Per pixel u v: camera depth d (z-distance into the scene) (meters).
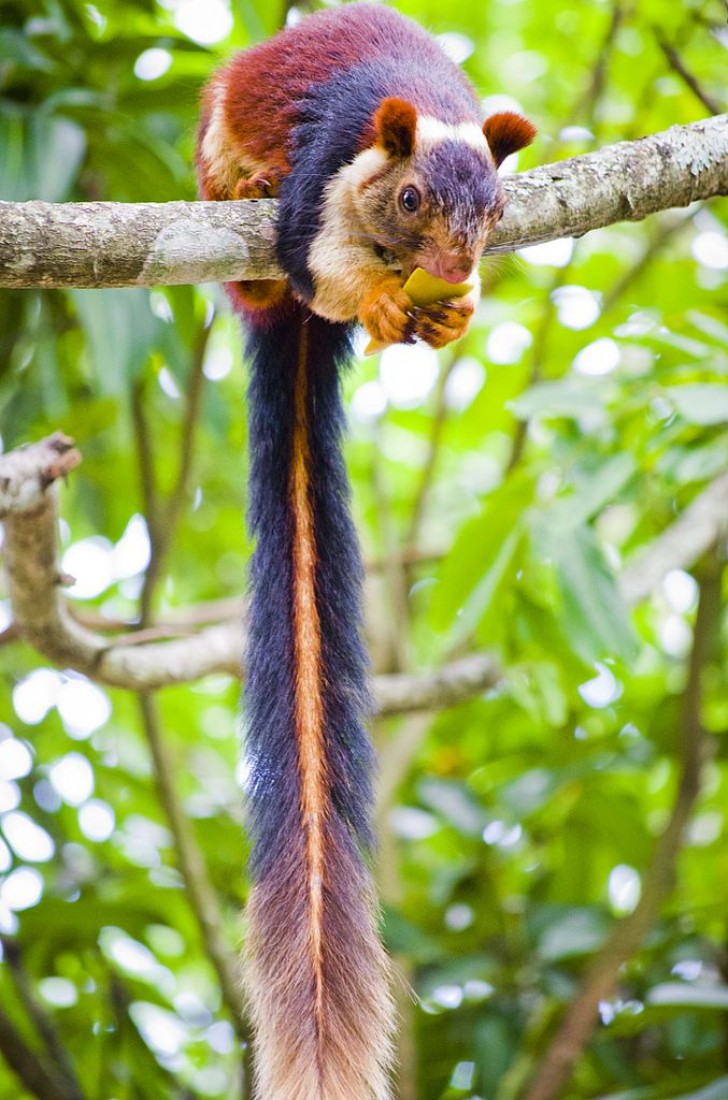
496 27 14.41
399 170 7.85
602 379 9.91
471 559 9.77
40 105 10.12
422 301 7.59
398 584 12.45
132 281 6.71
